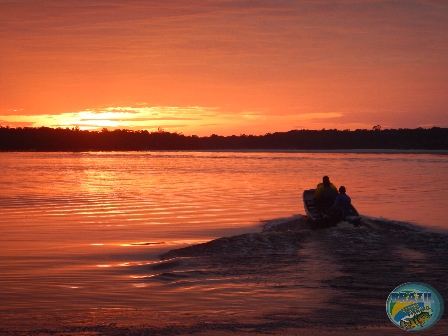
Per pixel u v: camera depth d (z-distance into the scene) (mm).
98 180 42469
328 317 9516
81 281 11914
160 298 10648
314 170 56250
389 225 19531
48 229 18766
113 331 8820
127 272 12734
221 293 10977
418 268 12898
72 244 16125
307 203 22625
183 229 19000
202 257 14266
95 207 25000
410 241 16031
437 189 34719
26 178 44312
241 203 26844
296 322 9250
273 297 10672
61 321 9297
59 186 36656
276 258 14070
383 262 13500
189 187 36219
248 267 13172
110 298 10648
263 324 9156
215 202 27266
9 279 12031
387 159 89375
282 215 22594
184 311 9867
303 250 14984
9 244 16047
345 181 41594
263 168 60500
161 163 74688
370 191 33469
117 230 18703
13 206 25219
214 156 109250
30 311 9852
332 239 16344
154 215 22438
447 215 22312
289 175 48375
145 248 15617
